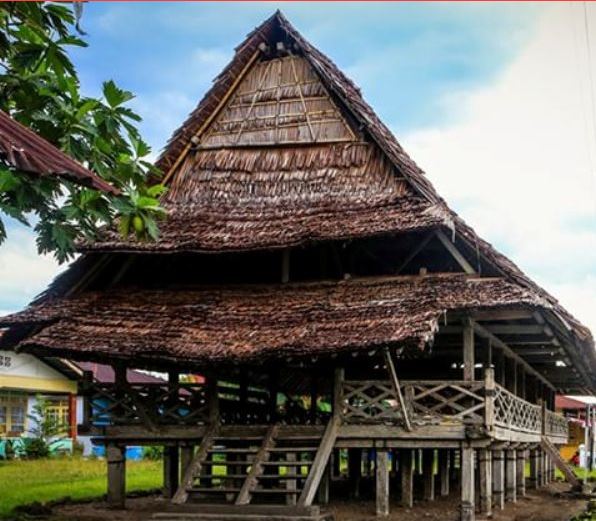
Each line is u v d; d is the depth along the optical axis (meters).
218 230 16.45
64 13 7.08
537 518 16.66
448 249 15.64
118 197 7.21
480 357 19.39
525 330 16.98
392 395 14.66
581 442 47.47
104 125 7.48
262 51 18.25
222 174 17.81
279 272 17.17
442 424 14.62
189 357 14.51
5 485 21.44
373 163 16.95
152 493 19.75
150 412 16.08
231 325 15.34
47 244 7.02
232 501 15.73
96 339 15.31
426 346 14.08
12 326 16.48
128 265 17.45
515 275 15.19
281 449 14.62
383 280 15.83
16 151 5.97
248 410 18.06
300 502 13.35
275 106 17.98
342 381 14.99
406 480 16.70
